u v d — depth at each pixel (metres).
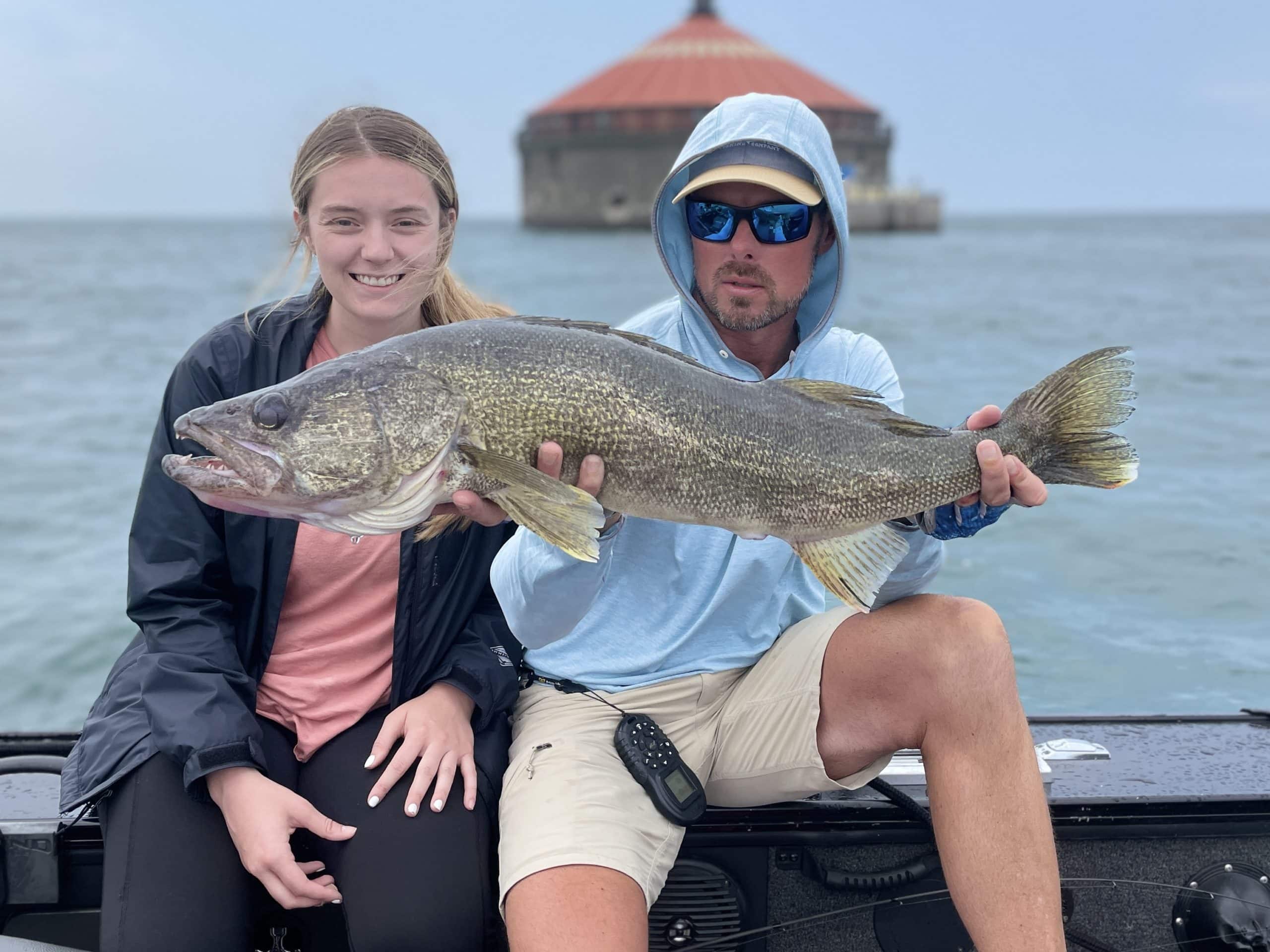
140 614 2.66
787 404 2.55
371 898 2.41
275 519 2.66
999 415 2.62
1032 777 2.41
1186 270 39.50
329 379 2.34
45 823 2.65
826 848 2.82
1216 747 3.11
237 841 2.40
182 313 23.36
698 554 2.83
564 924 2.27
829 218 2.96
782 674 2.73
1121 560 5.58
